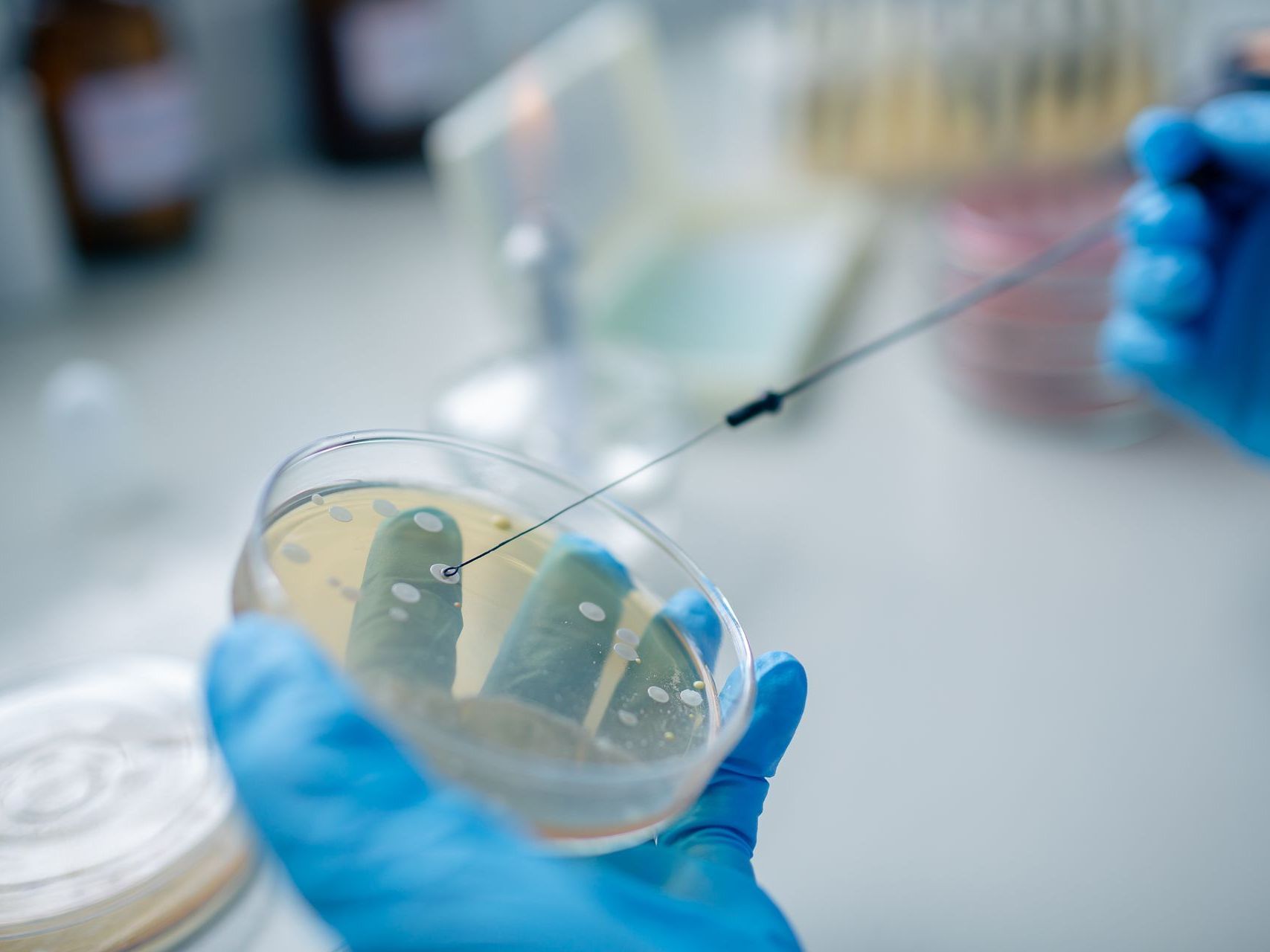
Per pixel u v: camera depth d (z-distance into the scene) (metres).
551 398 0.53
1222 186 0.52
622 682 0.33
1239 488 0.55
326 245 0.78
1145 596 0.51
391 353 0.66
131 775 0.42
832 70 0.73
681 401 0.56
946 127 0.73
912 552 0.53
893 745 0.46
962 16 0.71
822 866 0.43
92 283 0.73
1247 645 0.49
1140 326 0.53
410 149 0.87
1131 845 0.43
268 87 0.86
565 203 0.63
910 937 0.41
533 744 0.31
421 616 0.33
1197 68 0.82
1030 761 0.46
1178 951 0.41
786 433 0.59
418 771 0.32
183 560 0.53
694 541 0.53
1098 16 0.69
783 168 0.79
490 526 0.36
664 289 0.67
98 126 0.70
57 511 0.56
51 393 0.55
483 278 0.60
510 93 0.62
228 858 0.41
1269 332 0.52
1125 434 0.58
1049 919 0.41
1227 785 0.45
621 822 0.30
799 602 0.51
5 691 0.45
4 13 0.66
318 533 0.33
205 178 0.82
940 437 0.58
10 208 0.67
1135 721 0.46
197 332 0.68
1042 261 0.48
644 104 0.71
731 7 1.07
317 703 0.31
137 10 0.69
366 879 0.31
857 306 0.68
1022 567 0.52
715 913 0.35
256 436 0.60
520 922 0.32
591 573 0.35
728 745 0.32
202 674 0.32
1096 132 0.72
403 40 0.82
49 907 0.38
